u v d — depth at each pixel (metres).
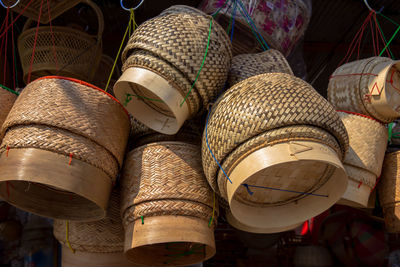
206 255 0.92
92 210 0.86
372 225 1.07
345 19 1.88
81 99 0.81
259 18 1.13
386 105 0.98
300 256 1.16
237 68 0.96
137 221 0.83
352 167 0.97
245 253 1.39
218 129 0.75
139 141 1.00
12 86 1.71
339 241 1.06
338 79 1.11
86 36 1.31
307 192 0.86
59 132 0.76
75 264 1.00
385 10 1.75
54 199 0.88
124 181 0.89
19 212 1.35
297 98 0.71
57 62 1.25
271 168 0.79
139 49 0.83
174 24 0.83
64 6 1.25
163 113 0.92
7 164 0.74
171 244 0.99
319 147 0.68
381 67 1.02
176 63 0.78
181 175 0.85
